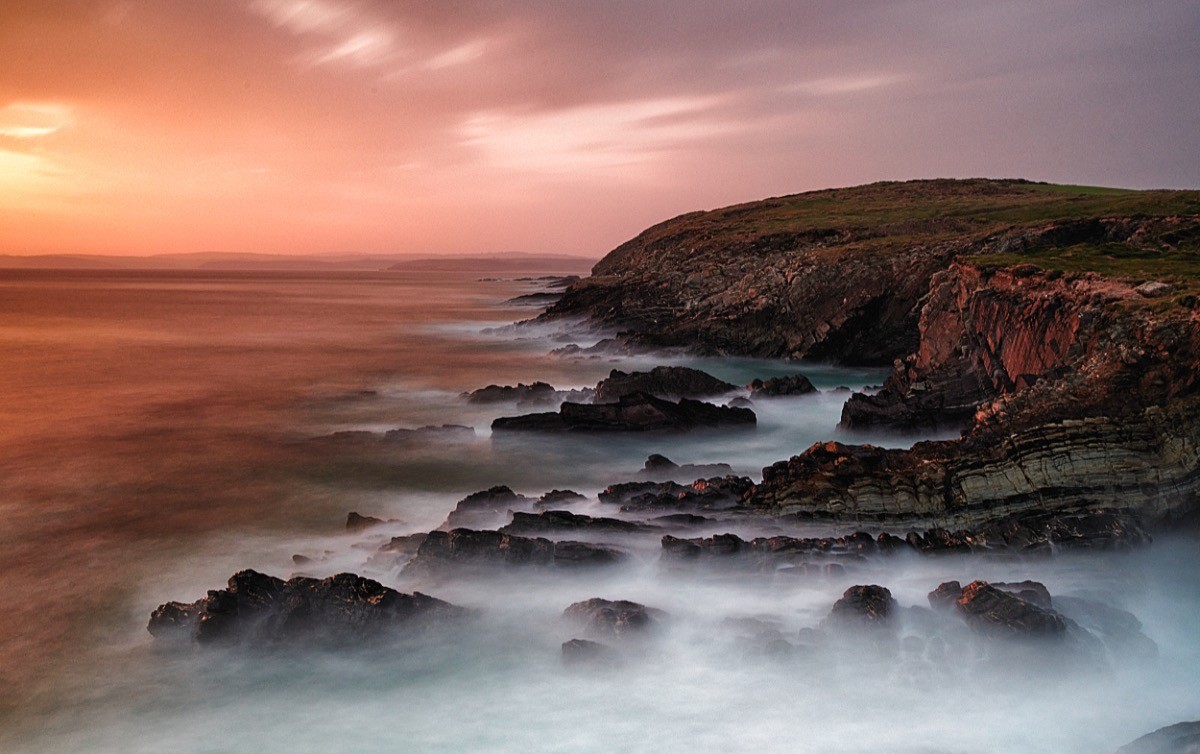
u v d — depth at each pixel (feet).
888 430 104.88
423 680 49.90
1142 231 143.13
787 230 287.28
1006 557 60.18
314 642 53.11
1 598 64.80
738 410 119.14
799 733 43.55
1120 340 77.87
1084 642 47.42
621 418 112.78
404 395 158.20
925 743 42.37
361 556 70.38
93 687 51.08
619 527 67.31
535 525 67.36
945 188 384.47
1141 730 43.01
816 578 58.29
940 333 122.01
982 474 67.21
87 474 101.65
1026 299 100.58
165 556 73.77
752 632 51.37
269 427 129.59
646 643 50.55
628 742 43.47
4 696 50.29
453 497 90.89
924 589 56.75
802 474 73.05
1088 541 60.08
